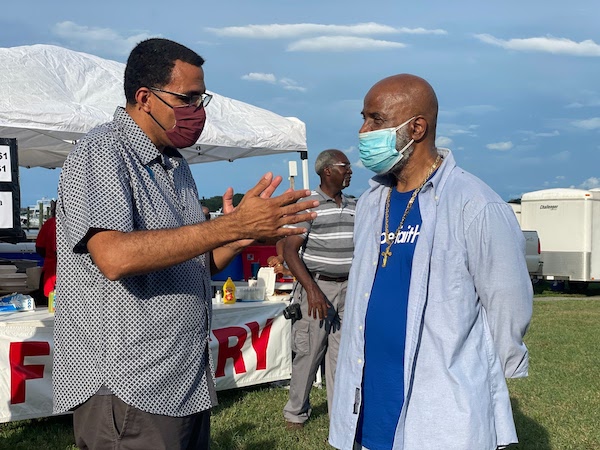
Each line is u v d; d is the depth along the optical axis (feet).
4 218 18.62
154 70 8.55
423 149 9.23
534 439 18.81
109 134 8.34
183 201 8.92
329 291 18.08
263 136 28.78
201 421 9.00
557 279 71.10
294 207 7.63
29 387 18.02
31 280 22.27
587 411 21.72
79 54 27.76
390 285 9.05
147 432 8.25
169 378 8.32
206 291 8.93
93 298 8.14
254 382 22.34
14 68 24.29
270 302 23.22
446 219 8.77
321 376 24.58
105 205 7.81
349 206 18.24
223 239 7.66
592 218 69.67
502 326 8.68
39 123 23.22
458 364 8.52
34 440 18.02
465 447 8.23
